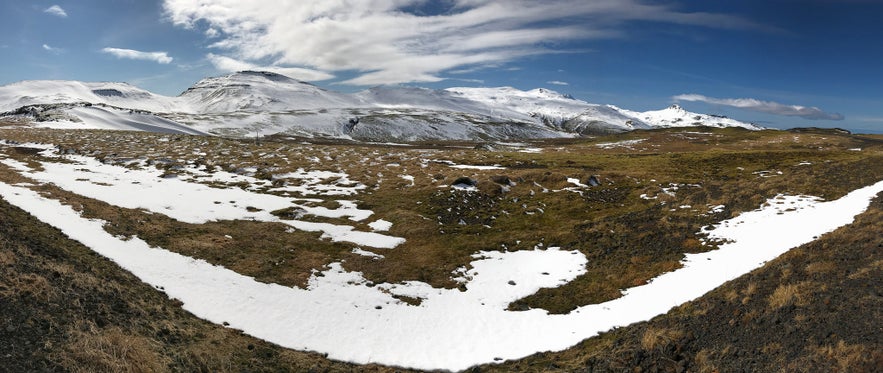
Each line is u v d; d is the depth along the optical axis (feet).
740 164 232.32
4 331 53.62
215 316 79.51
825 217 103.96
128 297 74.64
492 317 90.07
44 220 100.89
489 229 146.30
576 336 78.48
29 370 49.24
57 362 51.85
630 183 195.42
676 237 115.03
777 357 52.95
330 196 176.14
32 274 67.51
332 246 121.60
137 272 87.56
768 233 102.89
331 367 70.64
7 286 62.13
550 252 123.44
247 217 139.03
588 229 134.92
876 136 486.79
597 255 116.26
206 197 154.61
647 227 126.21
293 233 128.16
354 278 104.12
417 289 101.45
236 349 69.82
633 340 68.80
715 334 63.05
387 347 78.43
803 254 80.53
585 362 67.10
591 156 307.17
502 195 179.22
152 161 212.02
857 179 135.33
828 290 62.75
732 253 97.04
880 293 57.62
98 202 126.31
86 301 67.21
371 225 144.87
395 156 285.64
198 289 87.15
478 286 104.32
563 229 139.74
